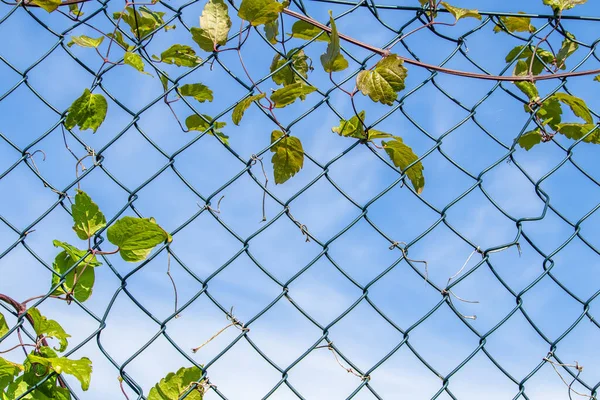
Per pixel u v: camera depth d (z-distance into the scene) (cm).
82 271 161
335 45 171
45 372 157
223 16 177
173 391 162
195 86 177
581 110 207
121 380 160
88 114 167
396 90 175
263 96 171
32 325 159
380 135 183
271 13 175
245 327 168
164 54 177
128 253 161
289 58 183
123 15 178
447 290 183
